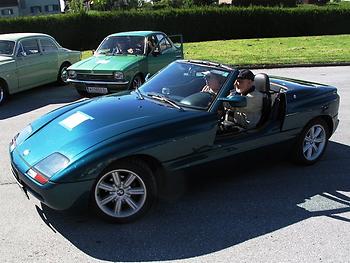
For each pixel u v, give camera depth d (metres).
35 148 4.09
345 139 6.82
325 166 5.67
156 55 10.52
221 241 3.84
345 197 4.76
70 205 3.77
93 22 26.88
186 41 28.83
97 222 4.12
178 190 4.55
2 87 9.72
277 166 5.64
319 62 15.81
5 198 4.64
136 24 27.70
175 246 3.76
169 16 28.11
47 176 3.70
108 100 4.94
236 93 5.05
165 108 4.57
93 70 9.63
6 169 5.51
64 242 3.79
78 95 10.80
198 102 4.64
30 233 3.93
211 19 28.81
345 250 3.72
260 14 29.36
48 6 67.56
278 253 3.67
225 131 4.81
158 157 4.08
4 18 25.44
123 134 3.99
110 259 3.56
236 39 28.41
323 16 30.16
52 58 11.51
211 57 17.45
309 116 5.41
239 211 4.40
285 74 13.84
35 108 9.36
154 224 4.11
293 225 4.13
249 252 3.68
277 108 5.15
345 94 10.41
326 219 4.26
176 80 5.12
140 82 10.03
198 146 4.36
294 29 30.09
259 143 4.96
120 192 4.03
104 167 3.80
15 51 10.27
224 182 5.09
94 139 3.93
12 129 7.57
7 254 3.61
